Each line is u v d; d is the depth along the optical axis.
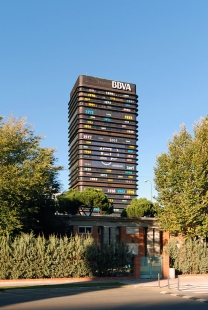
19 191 30.58
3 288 23.23
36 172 32.19
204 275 34.28
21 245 28.53
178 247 35.31
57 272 29.09
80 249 30.05
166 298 18.39
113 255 30.97
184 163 37.50
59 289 23.25
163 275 31.88
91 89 166.12
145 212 59.09
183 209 36.12
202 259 35.12
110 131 165.50
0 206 31.00
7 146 31.53
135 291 21.95
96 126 163.62
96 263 30.34
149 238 50.38
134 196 163.00
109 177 160.50
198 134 38.28
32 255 28.73
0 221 31.03
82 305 15.34
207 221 35.66
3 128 32.78
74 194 60.62
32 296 19.22
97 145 161.75
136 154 168.12
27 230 34.62
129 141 168.25
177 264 34.53
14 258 28.16
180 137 39.50
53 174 37.88
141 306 15.21
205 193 36.84
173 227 37.50
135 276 30.73
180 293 21.00
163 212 39.62
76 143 162.62
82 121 161.75
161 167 39.72
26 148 33.62
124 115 170.25
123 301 16.88
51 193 38.88
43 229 39.59
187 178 37.09
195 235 37.03
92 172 158.25
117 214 157.88
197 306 15.51
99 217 47.09
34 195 34.22
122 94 171.62
